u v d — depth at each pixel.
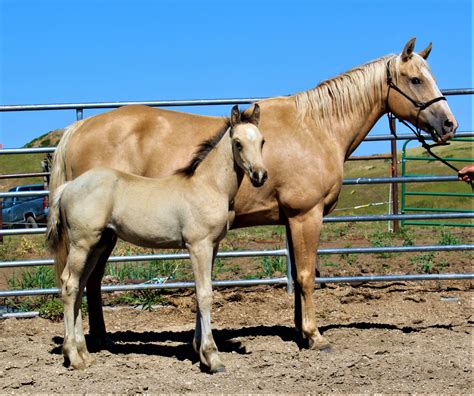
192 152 5.69
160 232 5.06
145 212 5.05
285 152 5.68
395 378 4.83
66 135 5.96
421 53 6.34
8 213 17.81
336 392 4.55
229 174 5.00
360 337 6.21
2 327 6.93
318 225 5.76
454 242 10.50
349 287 8.14
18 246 13.31
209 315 5.05
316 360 5.35
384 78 6.11
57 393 4.57
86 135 5.79
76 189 5.09
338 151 5.93
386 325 6.70
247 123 4.93
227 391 4.57
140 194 5.09
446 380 4.79
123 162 5.73
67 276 5.16
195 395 4.50
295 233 5.77
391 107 6.17
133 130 5.76
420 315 7.09
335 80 6.04
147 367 5.27
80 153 5.77
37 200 17.84
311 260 5.79
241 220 5.88
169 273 8.91
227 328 6.81
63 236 5.36
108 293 8.11
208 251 5.01
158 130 5.77
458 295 7.80
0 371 5.11
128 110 5.93
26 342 6.21
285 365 5.19
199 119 5.88
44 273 8.44
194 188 4.99
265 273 8.82
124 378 4.90
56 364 5.36
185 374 5.01
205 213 4.95
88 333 6.65
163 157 5.69
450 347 5.70
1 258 11.68
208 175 5.01
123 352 5.92
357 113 6.04
